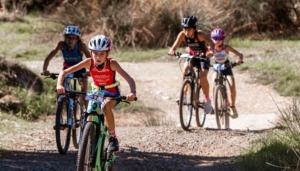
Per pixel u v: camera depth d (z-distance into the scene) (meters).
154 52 33.78
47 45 36.06
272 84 26.06
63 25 37.22
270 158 12.34
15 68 23.64
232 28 37.41
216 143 15.29
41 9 49.91
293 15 38.81
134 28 35.44
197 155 14.31
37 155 13.66
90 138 10.09
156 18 35.81
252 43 34.69
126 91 26.06
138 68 30.59
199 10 35.72
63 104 13.91
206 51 17.05
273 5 38.25
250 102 24.30
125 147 14.82
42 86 24.14
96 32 35.31
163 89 26.78
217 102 17.83
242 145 14.72
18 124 17.84
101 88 11.20
